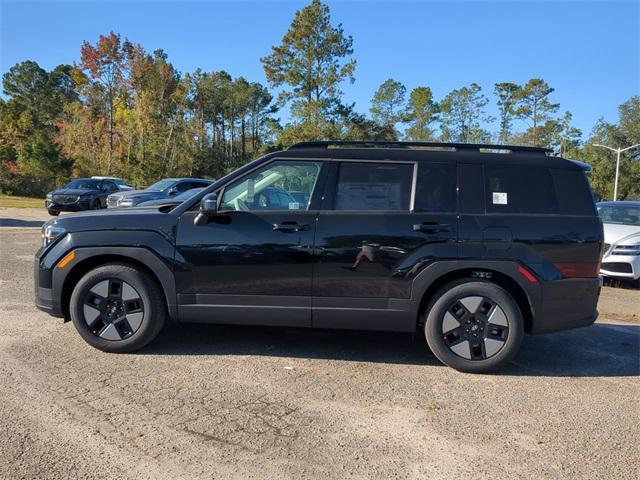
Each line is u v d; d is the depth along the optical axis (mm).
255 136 92000
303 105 58031
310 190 4750
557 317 4621
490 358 4605
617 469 3143
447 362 4668
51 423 3486
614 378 4691
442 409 3906
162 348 5074
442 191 4668
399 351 5227
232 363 4738
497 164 4734
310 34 57938
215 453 3178
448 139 81250
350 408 3867
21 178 45062
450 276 4688
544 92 81125
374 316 4645
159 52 72625
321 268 4617
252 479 2922
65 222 4934
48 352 4844
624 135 69062
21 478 2859
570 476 3055
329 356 5020
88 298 4816
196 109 81688
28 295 7043
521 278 4535
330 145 4996
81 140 58625
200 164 59594
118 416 3617
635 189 66188
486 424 3686
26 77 95625
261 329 5805
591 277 4629
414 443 3381
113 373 4398
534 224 4582
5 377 4234
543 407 4008
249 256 4652
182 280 4723
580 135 79062
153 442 3283
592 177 65312
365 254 4574
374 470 3051
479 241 4547
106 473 2930
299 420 3648
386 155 4766
